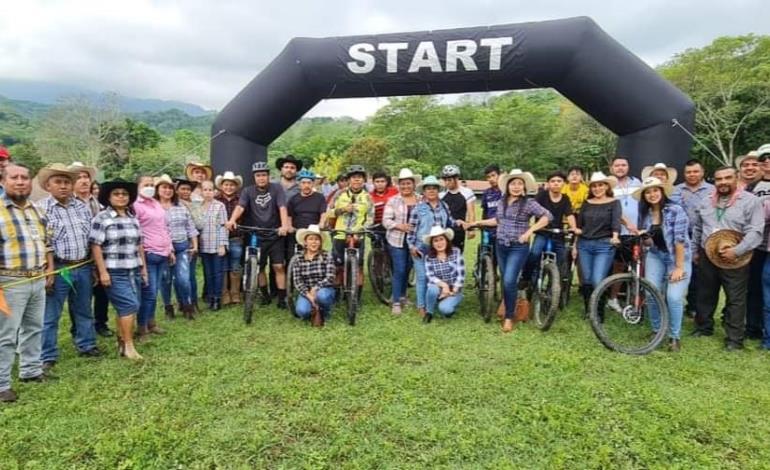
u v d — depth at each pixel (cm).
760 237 435
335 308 589
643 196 481
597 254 518
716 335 499
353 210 593
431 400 344
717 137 2758
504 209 507
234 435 298
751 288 488
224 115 709
